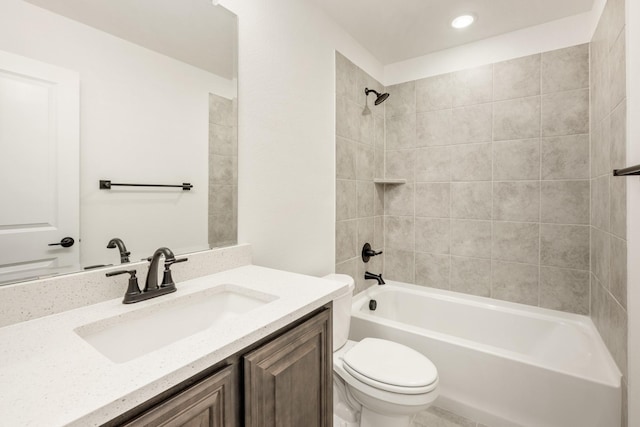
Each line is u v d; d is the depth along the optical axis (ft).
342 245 6.99
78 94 3.01
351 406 4.99
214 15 4.22
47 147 2.82
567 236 6.50
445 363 5.64
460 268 7.71
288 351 2.75
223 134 4.37
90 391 1.65
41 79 2.77
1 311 2.49
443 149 7.84
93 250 3.14
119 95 3.32
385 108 8.66
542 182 6.71
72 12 2.96
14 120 2.62
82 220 3.06
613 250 4.76
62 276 2.84
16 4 2.62
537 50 6.68
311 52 5.90
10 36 2.59
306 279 3.82
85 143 3.07
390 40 7.34
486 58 7.24
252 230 4.78
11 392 1.64
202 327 3.37
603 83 5.25
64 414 1.47
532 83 6.74
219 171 4.33
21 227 2.68
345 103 6.99
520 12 6.21
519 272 7.01
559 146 6.52
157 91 3.65
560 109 6.48
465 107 7.52
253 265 4.68
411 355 4.78
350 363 4.58
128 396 1.63
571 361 5.53
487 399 5.25
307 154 5.87
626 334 4.15
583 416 4.50
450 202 7.80
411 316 8.04
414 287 8.34
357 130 7.47
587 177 6.29
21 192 2.68
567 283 6.53
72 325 2.52
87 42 3.07
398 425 4.44
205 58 4.13
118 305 2.97
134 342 2.84
